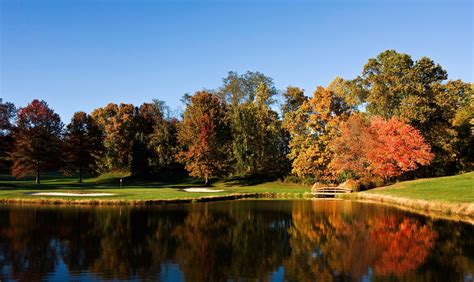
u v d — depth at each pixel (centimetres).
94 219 2422
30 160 5447
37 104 5603
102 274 1305
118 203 3241
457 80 6444
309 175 5869
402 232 2070
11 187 4672
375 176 4731
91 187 5047
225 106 7144
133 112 7831
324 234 2020
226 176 6656
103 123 7825
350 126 4856
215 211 2920
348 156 4678
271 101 6562
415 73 5156
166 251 1628
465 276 1306
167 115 10138
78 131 6175
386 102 5253
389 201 3591
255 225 2292
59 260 1475
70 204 3164
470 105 6034
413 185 4147
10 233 1973
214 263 1447
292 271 1352
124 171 7531
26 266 1396
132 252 1606
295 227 2230
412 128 4600
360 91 5659
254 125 6238
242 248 1695
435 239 1891
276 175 6450
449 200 2936
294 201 3819
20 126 5528
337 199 4050
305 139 5656
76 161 6147
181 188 5172
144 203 3297
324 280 1262
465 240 1869
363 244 1783
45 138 5569
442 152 5381
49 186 5050
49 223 2262
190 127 5997
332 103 5644
